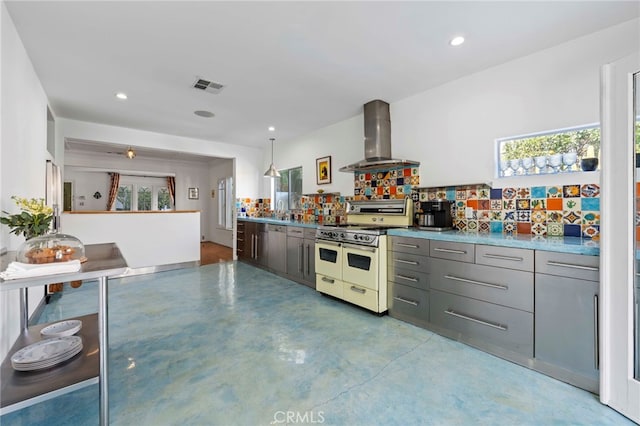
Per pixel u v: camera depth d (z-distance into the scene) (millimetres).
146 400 1610
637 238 1505
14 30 2000
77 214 4137
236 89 3123
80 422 1453
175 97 3338
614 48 2021
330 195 4480
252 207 6152
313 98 3381
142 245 4633
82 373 1373
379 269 2836
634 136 1493
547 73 2320
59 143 4043
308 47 2312
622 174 1511
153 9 1853
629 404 1459
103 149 6652
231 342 2293
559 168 2299
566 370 1767
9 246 1937
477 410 1527
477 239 2186
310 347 2211
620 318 1516
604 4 1804
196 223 5164
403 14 1906
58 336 1741
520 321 1963
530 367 1921
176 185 8266
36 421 1459
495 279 2088
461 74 2779
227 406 1563
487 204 2688
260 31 2096
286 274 4379
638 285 1504
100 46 2289
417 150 3256
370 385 1742
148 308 3047
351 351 2150
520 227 2490
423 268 2559
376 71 2715
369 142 3496
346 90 3152
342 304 3215
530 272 1913
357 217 3760
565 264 1764
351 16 1928
